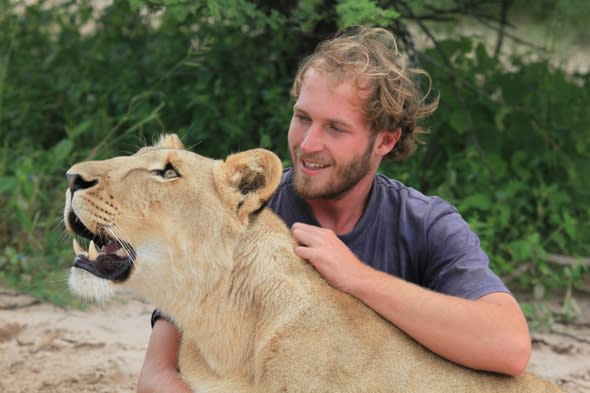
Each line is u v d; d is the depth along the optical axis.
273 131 6.67
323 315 3.17
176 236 3.25
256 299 3.24
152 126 6.72
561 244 6.05
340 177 3.33
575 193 6.49
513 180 6.37
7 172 6.32
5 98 7.06
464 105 6.42
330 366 3.10
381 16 5.66
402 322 3.19
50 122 7.13
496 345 3.19
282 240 3.30
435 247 3.50
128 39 7.39
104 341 4.97
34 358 4.78
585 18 7.46
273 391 3.11
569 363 5.04
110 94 7.07
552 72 7.22
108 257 3.27
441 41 6.94
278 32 6.89
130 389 4.55
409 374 3.17
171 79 6.96
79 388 4.53
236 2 6.01
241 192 3.31
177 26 7.07
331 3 6.56
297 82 3.50
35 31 7.51
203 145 6.70
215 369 3.31
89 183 3.22
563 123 6.76
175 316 3.33
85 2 7.55
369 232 3.53
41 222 6.07
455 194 6.42
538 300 5.84
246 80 6.88
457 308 3.19
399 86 3.41
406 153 3.68
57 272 5.69
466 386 3.22
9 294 5.52
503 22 7.21
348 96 3.26
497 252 6.11
